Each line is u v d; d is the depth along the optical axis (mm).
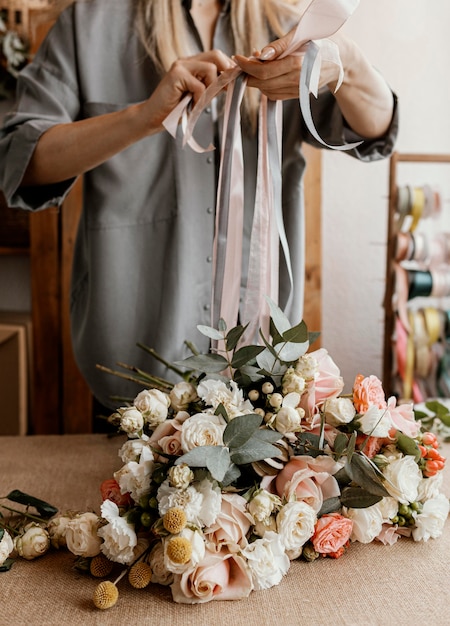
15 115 1158
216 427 655
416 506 738
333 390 730
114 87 1241
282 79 837
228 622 572
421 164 2211
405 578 655
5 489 912
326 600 611
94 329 1293
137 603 609
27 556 700
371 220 2178
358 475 681
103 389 1330
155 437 693
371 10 2154
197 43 1229
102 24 1228
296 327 721
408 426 748
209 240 1269
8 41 2021
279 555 634
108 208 1257
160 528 624
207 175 1247
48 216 2082
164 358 1258
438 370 1945
